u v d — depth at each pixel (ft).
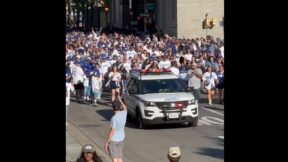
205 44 166.40
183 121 82.07
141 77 87.25
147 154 63.93
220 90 107.96
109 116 94.94
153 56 136.26
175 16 219.20
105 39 204.85
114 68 106.32
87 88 112.47
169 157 31.07
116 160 49.80
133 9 320.70
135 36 221.46
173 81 86.58
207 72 108.27
